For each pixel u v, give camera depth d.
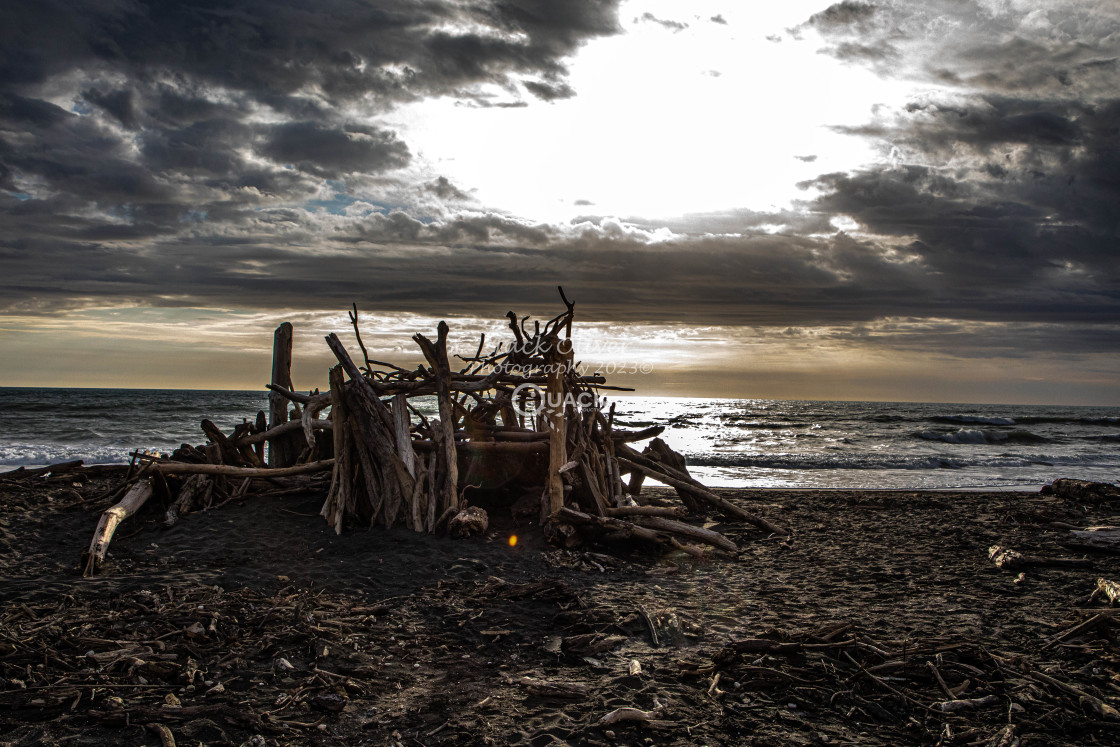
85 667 4.62
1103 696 4.59
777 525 11.02
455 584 7.04
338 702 4.27
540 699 4.51
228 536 8.43
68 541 8.16
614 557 8.61
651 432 12.07
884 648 5.38
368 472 9.40
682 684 4.78
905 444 34.12
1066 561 8.48
